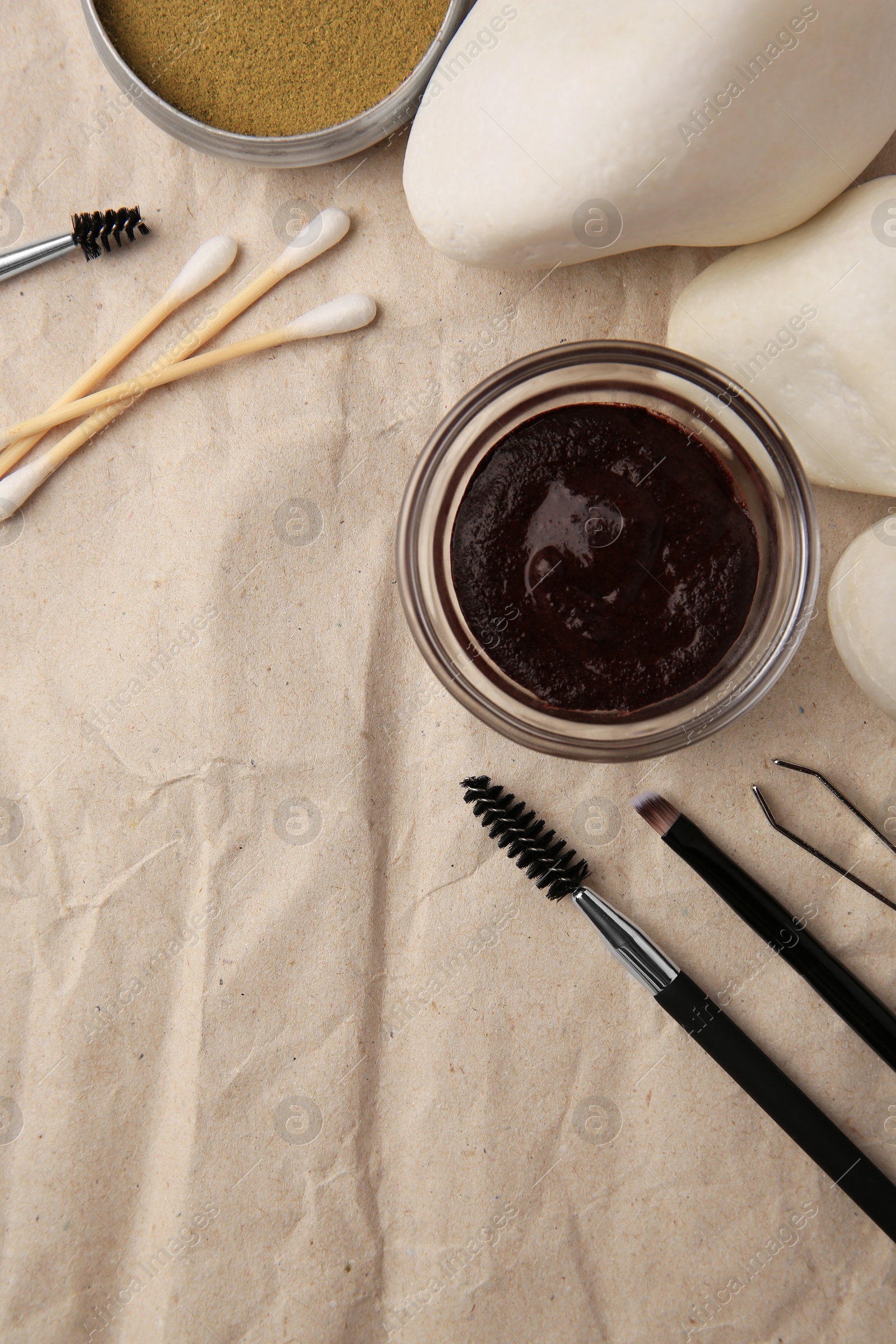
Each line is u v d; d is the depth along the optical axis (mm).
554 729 260
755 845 282
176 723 288
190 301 289
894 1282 275
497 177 258
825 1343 275
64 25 289
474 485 260
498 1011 283
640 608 256
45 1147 285
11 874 289
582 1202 280
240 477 288
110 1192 285
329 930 285
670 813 279
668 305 285
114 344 288
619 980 282
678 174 252
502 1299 279
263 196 288
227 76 275
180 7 275
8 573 290
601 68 249
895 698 269
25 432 285
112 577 289
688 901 282
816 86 247
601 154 251
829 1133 273
